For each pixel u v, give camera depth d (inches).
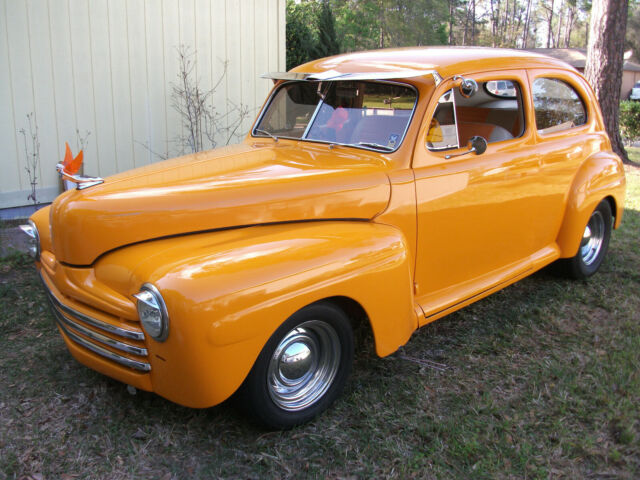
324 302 110.7
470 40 2805.1
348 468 104.0
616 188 193.6
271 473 102.0
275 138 158.7
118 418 116.3
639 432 114.3
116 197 109.0
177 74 287.9
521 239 163.9
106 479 99.5
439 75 133.8
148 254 104.7
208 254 101.5
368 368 138.2
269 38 318.3
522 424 117.0
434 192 134.8
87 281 108.4
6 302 169.5
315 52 670.5
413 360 142.9
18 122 247.1
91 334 107.3
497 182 149.1
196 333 92.4
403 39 1846.7
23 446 106.9
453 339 154.6
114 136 274.5
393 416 119.6
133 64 273.3
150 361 100.4
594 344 152.5
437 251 139.6
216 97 304.2
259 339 98.7
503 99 154.2
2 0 233.6
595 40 456.8
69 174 117.9
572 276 194.9
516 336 155.7
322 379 117.8
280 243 107.3
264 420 108.9
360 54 158.7
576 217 178.1
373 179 126.0
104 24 261.4
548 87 169.3
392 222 128.3
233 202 113.3
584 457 107.7
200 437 111.3
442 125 137.3
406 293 123.3
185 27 285.6
